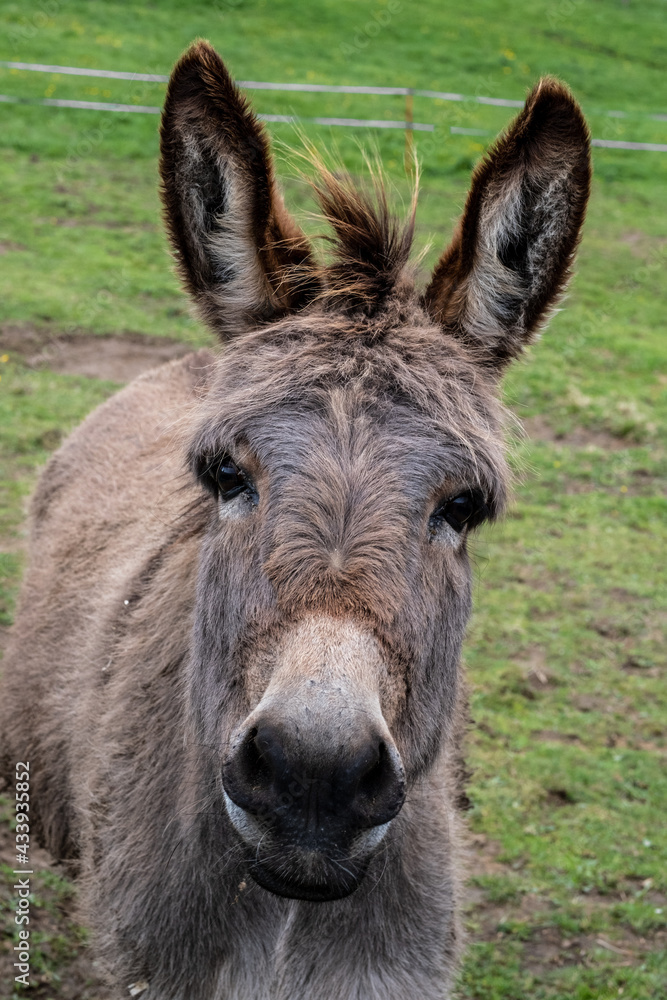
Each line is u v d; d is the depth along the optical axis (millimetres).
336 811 2109
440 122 20672
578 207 2703
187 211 2834
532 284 2846
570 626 7594
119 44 22750
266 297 2836
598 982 4594
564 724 6488
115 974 3033
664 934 4953
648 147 23078
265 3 28750
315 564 2262
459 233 2893
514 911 4984
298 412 2439
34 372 10148
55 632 4023
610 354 13734
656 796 5891
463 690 3867
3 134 17500
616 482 10281
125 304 12266
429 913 3008
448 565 2582
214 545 2664
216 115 2699
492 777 5871
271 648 2279
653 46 32562
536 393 11922
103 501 4324
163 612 3156
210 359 4734
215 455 2604
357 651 2174
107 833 3086
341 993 2824
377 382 2492
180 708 2967
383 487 2354
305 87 21328
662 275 17031
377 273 2781
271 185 2752
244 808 2166
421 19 30156
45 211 15047
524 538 8867
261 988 2809
